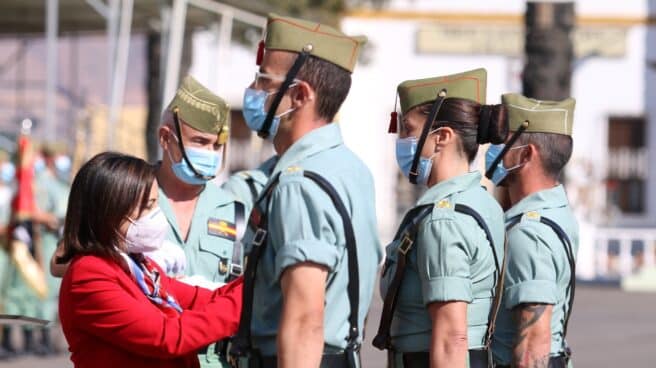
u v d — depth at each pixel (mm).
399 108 9578
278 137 8555
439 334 8641
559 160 10227
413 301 8953
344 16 50438
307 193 8008
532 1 28000
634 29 52094
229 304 8266
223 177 46094
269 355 8258
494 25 52125
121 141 39969
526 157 10227
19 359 22438
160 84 37406
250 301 8312
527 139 10219
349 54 8484
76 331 8180
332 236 8016
